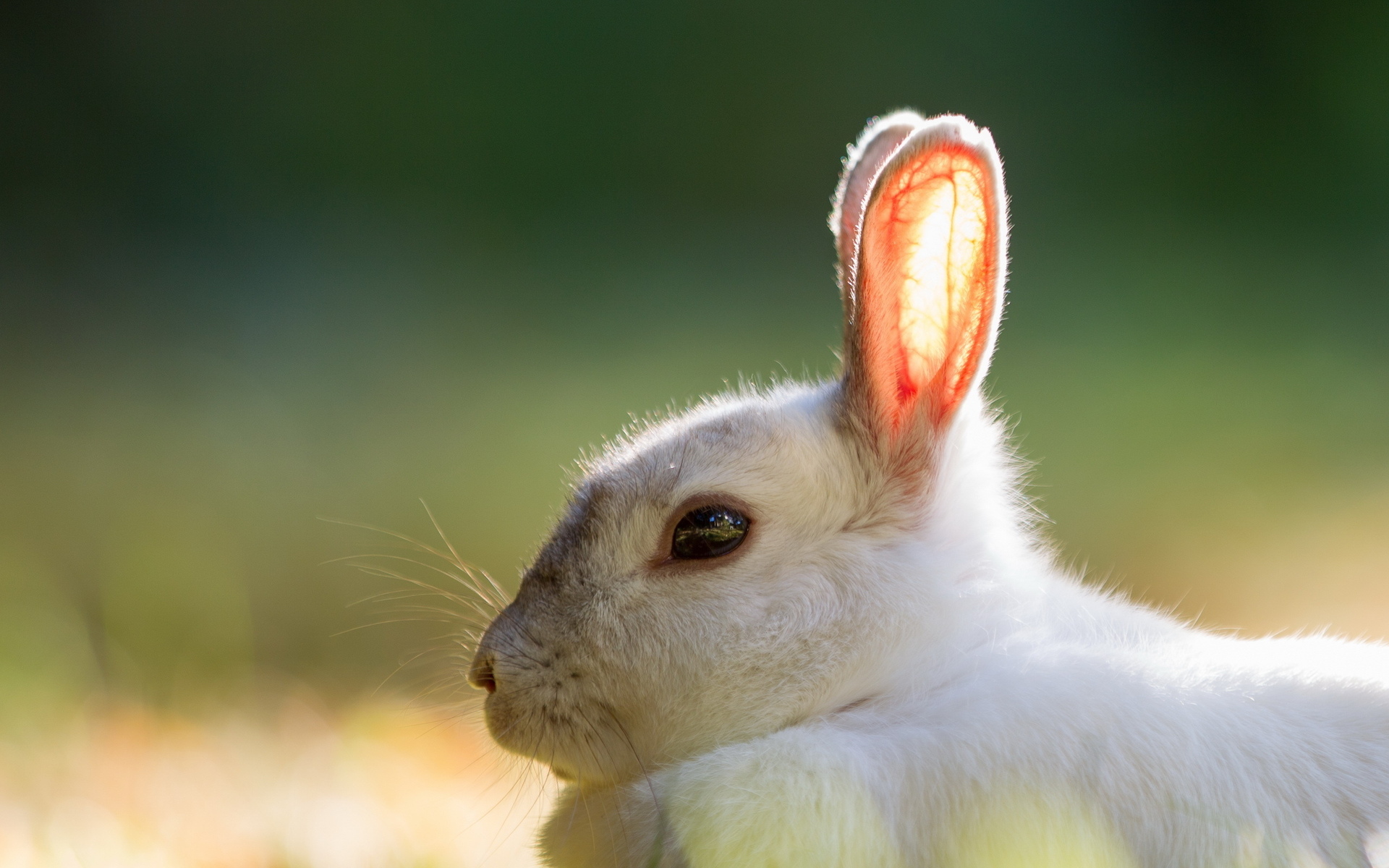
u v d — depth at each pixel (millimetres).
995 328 3234
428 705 3561
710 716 3230
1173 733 3174
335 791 3428
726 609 3229
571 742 3244
